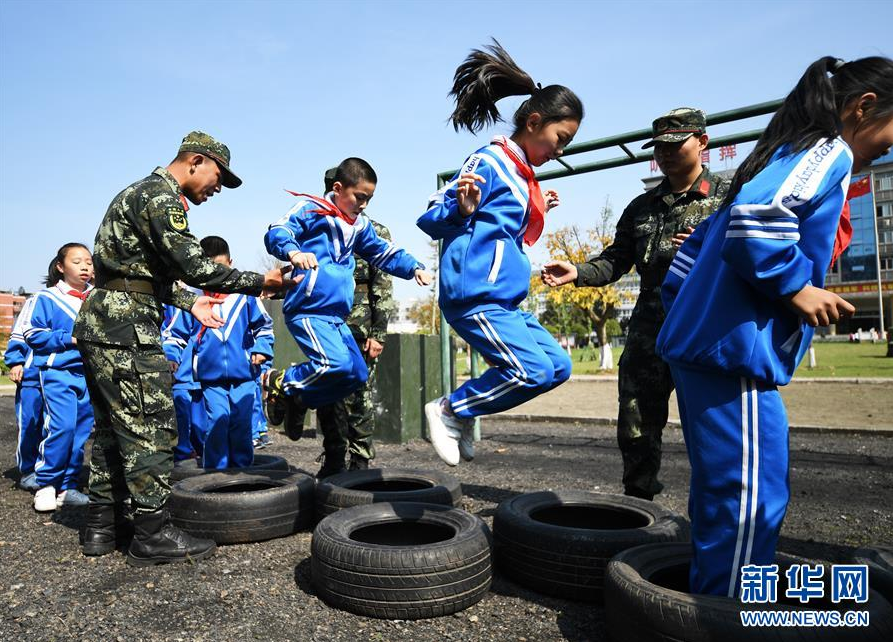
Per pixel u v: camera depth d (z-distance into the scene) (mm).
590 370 20734
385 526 2812
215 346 4352
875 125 1752
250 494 3145
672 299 2107
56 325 3949
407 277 3904
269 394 3730
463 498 4141
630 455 3252
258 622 2170
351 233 3705
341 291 3643
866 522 3506
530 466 5312
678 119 3139
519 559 2523
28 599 2371
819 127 1683
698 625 1639
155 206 2787
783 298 1630
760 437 1721
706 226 2062
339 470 4367
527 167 2490
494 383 2354
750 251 1582
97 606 2301
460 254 2365
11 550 3018
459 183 2242
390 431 6742
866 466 5195
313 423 8133
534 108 2457
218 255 4609
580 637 2084
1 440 7316
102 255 2846
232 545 3088
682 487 4410
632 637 1796
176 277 2922
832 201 1668
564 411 9508
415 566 2201
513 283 2373
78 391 4012
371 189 3689
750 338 1688
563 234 19656
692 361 1780
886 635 1622
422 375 7273
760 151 1799
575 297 19203
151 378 2807
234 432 4480
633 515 2830
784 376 1729
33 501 4129
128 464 2771
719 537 1773
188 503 3105
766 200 1610
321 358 3545
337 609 2297
